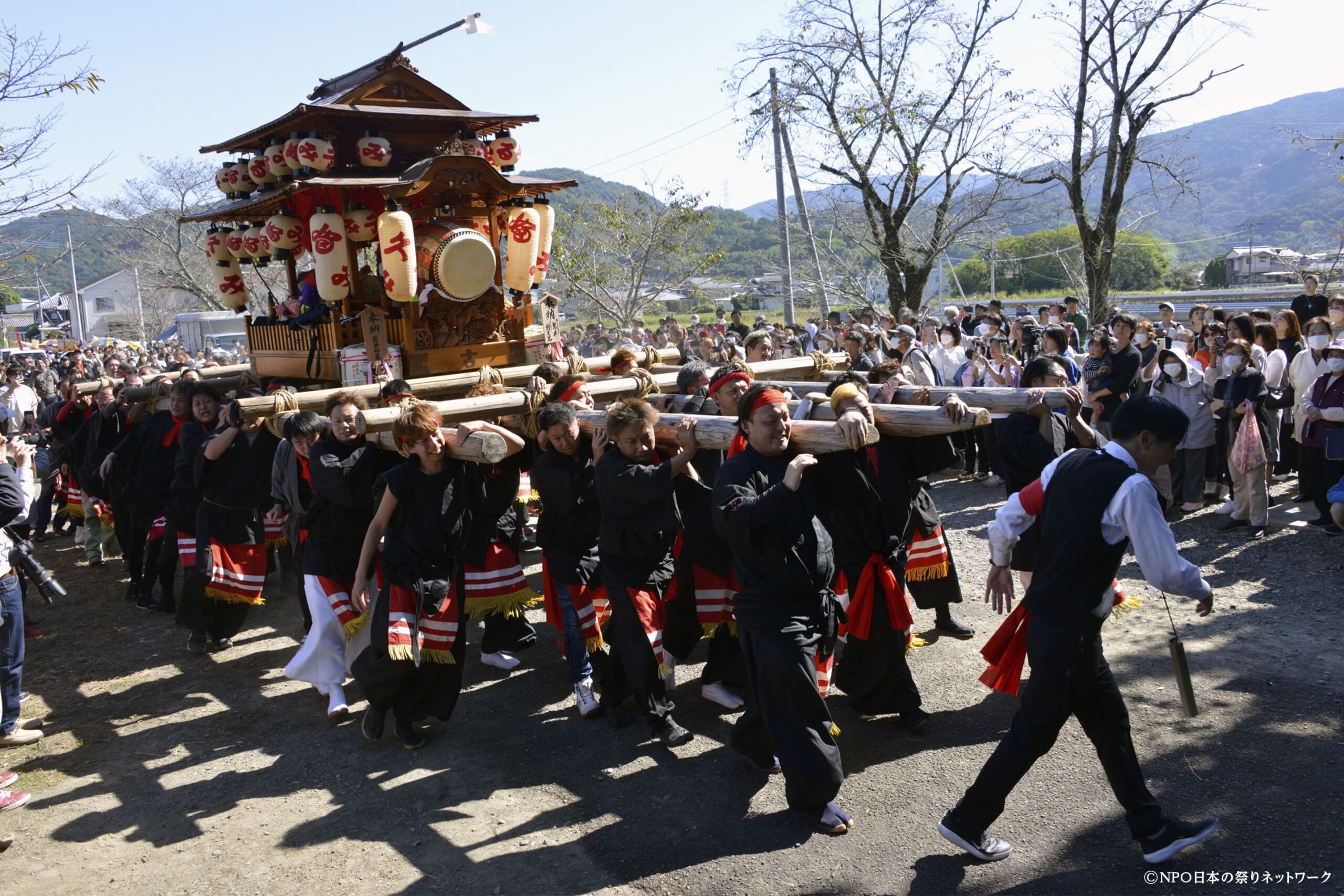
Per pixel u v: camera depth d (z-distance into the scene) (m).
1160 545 3.04
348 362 7.11
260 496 5.98
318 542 5.10
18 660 5.05
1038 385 4.96
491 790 4.29
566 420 4.58
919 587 5.45
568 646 5.00
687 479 4.84
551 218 8.07
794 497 3.53
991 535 3.52
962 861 3.47
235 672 5.97
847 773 4.16
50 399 10.53
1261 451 6.70
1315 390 6.76
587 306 24.30
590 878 3.57
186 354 23.02
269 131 7.62
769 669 3.63
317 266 7.29
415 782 4.41
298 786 4.44
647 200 21.78
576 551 4.88
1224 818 3.54
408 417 4.34
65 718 5.38
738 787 4.14
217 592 5.92
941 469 4.40
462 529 4.61
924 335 10.91
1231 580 6.07
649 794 4.14
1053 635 3.19
